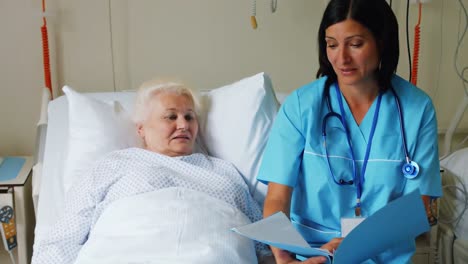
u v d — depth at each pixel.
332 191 1.32
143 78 2.29
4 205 1.87
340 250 1.00
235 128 1.69
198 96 1.75
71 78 2.25
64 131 1.86
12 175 1.97
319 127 1.35
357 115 1.33
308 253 1.10
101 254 1.23
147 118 1.65
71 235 1.45
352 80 1.20
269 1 2.24
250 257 1.31
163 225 1.28
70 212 1.48
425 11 2.28
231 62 2.32
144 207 1.34
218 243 1.26
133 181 1.46
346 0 1.15
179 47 2.27
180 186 1.47
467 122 2.39
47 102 2.00
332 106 1.35
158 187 1.46
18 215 1.91
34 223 2.10
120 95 1.94
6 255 2.06
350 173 1.31
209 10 2.24
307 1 2.26
